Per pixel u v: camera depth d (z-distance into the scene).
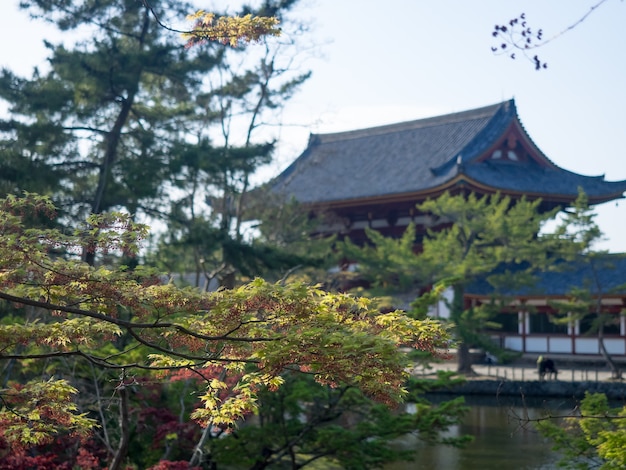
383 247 57.91
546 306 65.88
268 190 54.88
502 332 68.31
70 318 13.07
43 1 33.50
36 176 31.12
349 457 22.97
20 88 32.84
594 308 60.69
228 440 22.33
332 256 58.06
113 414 21.34
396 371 9.85
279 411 22.77
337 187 80.19
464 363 57.06
